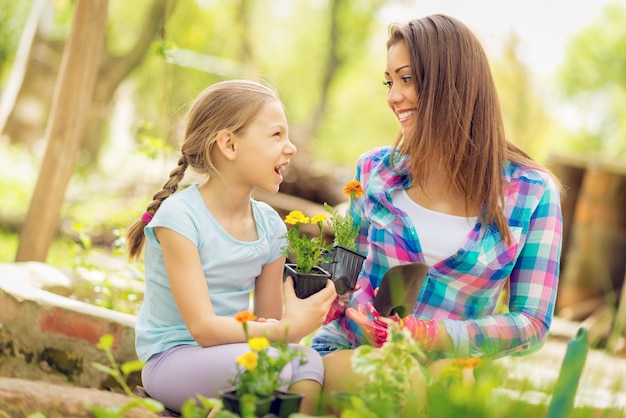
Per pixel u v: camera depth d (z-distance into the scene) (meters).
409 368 2.68
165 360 3.13
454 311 3.34
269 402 2.54
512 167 3.45
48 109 14.64
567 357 2.51
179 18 20.69
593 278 9.04
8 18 20.59
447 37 3.33
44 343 3.87
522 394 2.73
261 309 3.52
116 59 15.27
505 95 16.28
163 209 3.22
